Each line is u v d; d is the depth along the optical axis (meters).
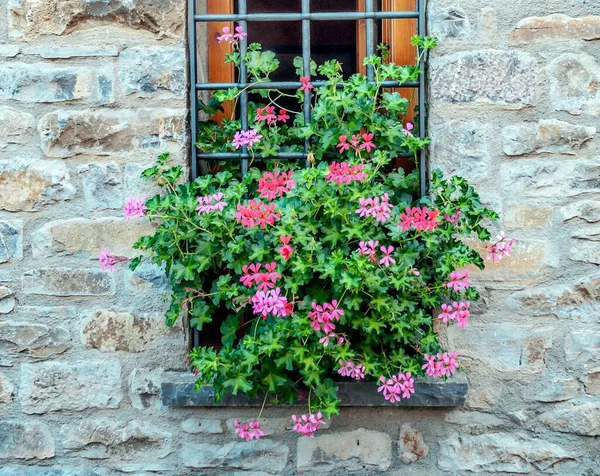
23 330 2.53
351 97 2.39
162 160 2.39
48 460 2.56
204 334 2.61
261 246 2.27
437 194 2.37
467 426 2.51
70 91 2.49
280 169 2.50
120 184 2.50
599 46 2.43
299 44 2.75
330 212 2.25
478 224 2.38
